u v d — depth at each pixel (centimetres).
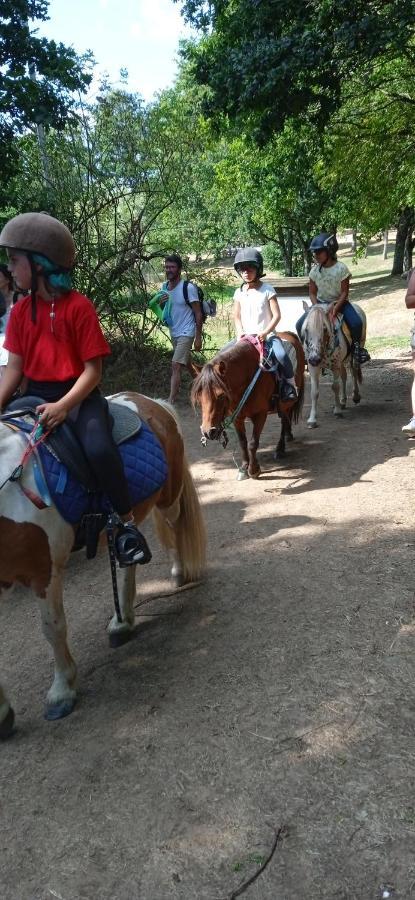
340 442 699
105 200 1080
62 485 280
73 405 276
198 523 407
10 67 943
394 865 212
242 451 610
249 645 345
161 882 216
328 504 526
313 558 435
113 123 1064
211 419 516
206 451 723
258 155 2122
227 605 389
